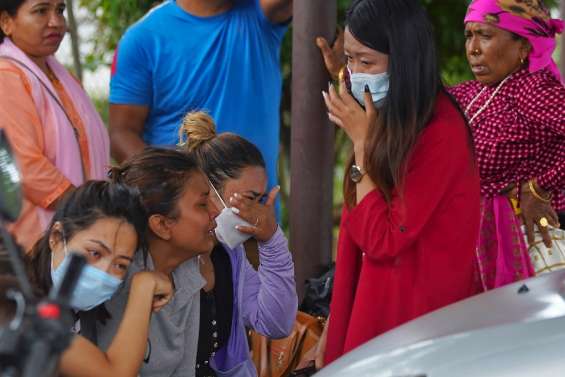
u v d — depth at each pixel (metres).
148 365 5.39
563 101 6.81
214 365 6.08
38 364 3.10
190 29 8.67
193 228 5.28
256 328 6.11
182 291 5.48
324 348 6.52
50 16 7.56
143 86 8.71
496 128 6.98
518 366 4.10
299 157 8.16
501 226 6.95
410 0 5.77
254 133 8.77
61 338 3.16
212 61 8.62
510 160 6.94
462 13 13.48
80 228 4.84
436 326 4.73
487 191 7.02
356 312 5.98
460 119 5.86
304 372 6.73
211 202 5.86
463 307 4.93
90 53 13.99
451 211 5.75
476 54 7.09
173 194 5.22
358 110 5.95
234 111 8.69
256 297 6.11
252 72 8.73
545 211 6.95
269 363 7.07
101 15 13.86
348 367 4.57
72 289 3.25
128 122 8.78
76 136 7.67
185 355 5.61
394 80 5.69
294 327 7.11
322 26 7.99
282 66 13.56
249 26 8.74
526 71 7.03
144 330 4.93
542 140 6.88
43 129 7.48
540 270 6.95
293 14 8.12
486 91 7.16
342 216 6.22
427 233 5.79
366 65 5.82
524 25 6.92
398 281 5.86
